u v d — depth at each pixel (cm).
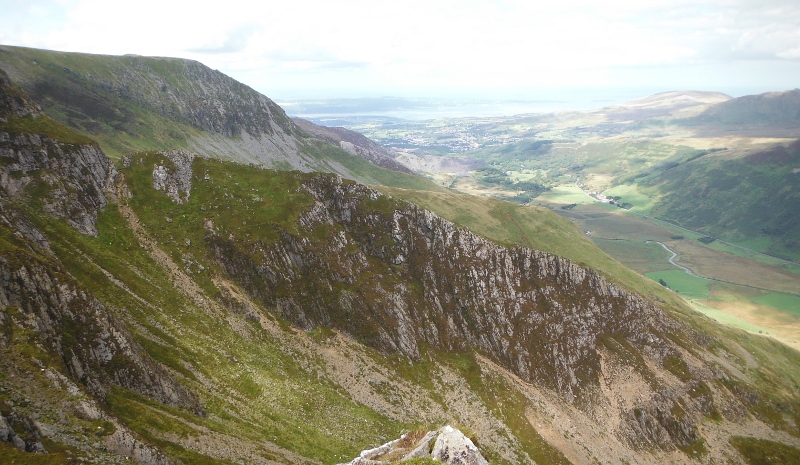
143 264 10138
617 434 12825
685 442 13238
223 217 12500
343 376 10894
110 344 6525
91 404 5047
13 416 4222
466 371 13112
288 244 12644
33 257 6525
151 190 12319
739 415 14388
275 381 9294
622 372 14438
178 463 5319
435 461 3547
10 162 9806
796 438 14175
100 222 10562
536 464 10925
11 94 11075
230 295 10838
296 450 7475
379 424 9856
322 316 12175
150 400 6506
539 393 13262
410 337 13088
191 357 8362
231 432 6912
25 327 5497
